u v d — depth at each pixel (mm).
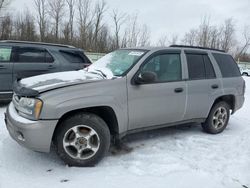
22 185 3395
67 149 3875
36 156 4223
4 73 6918
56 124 3674
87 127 3930
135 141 5078
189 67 5141
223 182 3688
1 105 7395
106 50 47031
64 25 48094
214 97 5488
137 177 3725
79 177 3662
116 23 47344
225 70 5844
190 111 5125
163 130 5809
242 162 4305
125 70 4363
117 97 4105
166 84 4688
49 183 3477
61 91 3725
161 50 4809
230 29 58500
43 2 47219
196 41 56188
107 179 3637
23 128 3602
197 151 4719
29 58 7273
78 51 8125
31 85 3912
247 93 12430
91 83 3955
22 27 47344
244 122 6855
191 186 3551
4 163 3945
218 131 5777
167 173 3867
